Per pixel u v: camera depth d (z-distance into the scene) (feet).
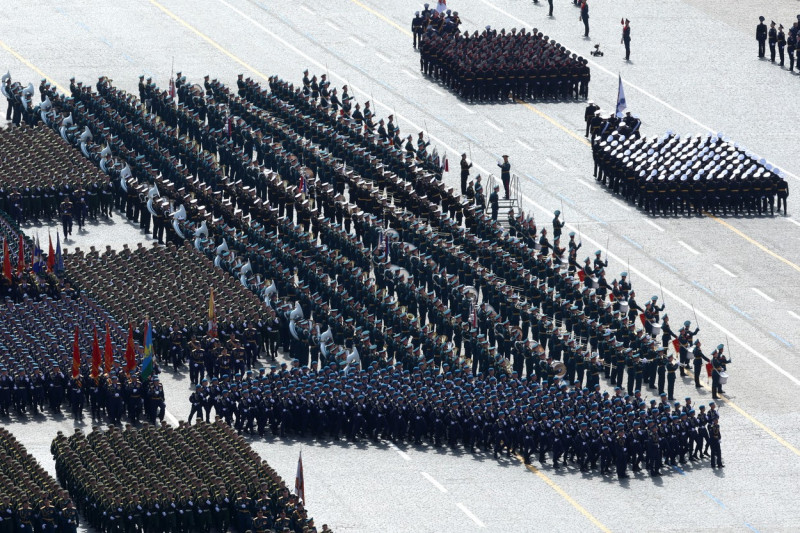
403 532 636.07
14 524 617.21
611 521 653.71
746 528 652.48
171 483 627.87
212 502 628.28
